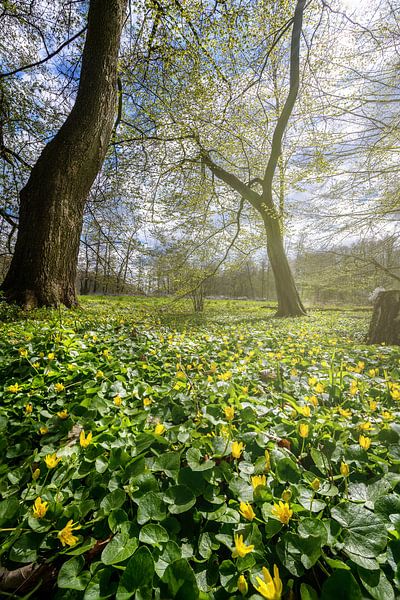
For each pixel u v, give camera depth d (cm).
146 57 957
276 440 157
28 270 592
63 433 164
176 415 190
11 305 521
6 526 106
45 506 101
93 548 99
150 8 796
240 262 1462
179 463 128
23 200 619
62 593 85
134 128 1125
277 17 940
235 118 1095
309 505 110
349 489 121
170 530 101
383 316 547
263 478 112
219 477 124
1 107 1030
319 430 163
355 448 144
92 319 573
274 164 1177
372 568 84
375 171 877
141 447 140
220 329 676
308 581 90
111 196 1163
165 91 1039
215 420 175
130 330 486
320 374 290
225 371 287
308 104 923
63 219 626
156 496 109
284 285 1289
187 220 1321
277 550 91
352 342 540
